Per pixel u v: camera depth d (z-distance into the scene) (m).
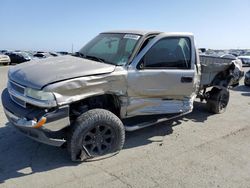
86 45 4.91
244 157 3.96
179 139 4.55
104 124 3.54
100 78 3.46
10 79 3.68
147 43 4.08
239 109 6.86
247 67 24.06
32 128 3.11
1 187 2.94
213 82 6.12
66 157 3.68
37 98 3.10
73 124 3.38
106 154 3.72
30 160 3.57
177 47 4.42
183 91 4.49
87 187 3.01
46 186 2.99
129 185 3.08
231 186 3.17
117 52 4.13
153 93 4.14
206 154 3.99
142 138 4.52
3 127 4.66
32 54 31.52
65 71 3.36
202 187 3.12
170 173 3.39
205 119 5.79
